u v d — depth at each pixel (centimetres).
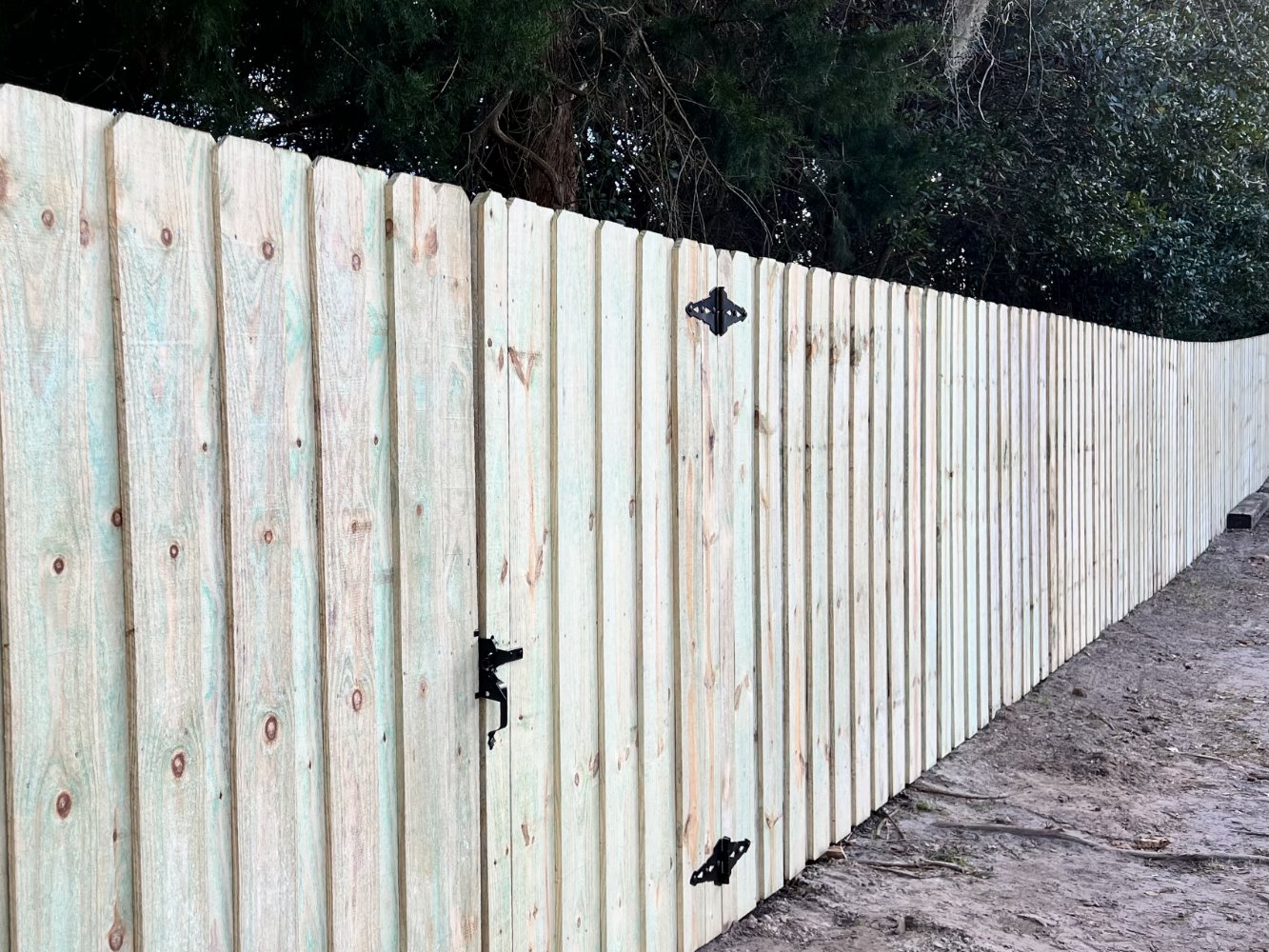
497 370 276
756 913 393
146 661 193
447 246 261
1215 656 791
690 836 355
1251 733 620
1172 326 1641
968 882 427
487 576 273
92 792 185
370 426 241
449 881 262
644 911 334
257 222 214
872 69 797
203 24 439
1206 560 1182
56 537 179
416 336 252
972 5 969
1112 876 438
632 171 862
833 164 960
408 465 250
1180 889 427
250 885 212
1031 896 417
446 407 261
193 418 202
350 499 236
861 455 465
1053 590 724
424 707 255
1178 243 1476
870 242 1144
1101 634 845
